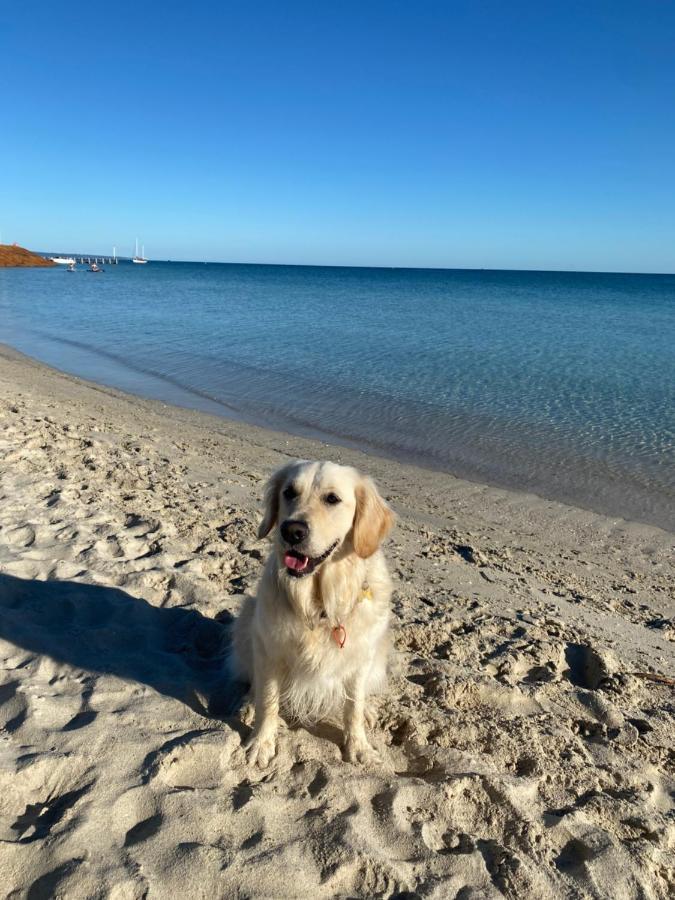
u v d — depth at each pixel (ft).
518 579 7.70
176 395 19.56
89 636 5.02
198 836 3.18
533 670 5.46
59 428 12.19
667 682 5.49
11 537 6.79
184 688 4.50
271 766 3.90
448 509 10.86
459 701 4.83
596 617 6.84
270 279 151.94
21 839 3.09
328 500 4.13
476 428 16.49
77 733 3.84
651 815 3.70
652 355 29.14
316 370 24.12
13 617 5.13
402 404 18.95
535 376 23.50
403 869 3.13
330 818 3.41
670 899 3.21
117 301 59.67
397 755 4.24
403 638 5.67
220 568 6.73
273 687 4.11
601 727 4.64
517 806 3.64
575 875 3.26
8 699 4.16
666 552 9.70
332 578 4.05
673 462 14.11
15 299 58.95
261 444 14.29
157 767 3.58
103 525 7.27
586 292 116.47
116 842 3.10
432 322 45.01
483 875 3.18
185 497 8.93
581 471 13.47
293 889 2.95
